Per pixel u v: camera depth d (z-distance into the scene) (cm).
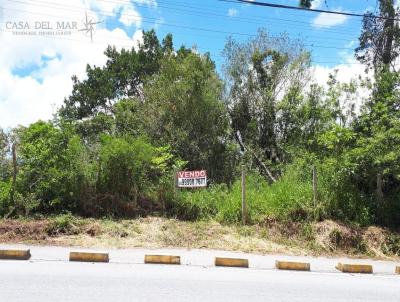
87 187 1328
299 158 1700
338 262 1098
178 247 1145
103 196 1331
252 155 2098
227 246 1174
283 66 2242
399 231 1348
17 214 1259
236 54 2250
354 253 1245
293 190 1408
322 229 1291
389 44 1972
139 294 712
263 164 2027
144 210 1354
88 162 1366
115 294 704
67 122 1427
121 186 1358
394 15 1952
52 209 1310
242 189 1342
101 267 909
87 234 1184
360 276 1006
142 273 872
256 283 846
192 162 1941
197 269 952
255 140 2198
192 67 2031
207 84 2019
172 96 1969
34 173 1306
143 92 2248
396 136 1344
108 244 1119
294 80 2230
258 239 1245
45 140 1336
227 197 1420
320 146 1720
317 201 1367
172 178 1434
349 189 1396
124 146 1342
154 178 1453
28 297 663
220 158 2009
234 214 1345
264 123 2227
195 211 1375
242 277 897
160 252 1079
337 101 1686
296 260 1097
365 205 1387
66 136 1365
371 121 1535
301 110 2094
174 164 1619
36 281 758
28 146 1318
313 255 1190
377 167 1352
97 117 2228
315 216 1342
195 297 714
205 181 1388
